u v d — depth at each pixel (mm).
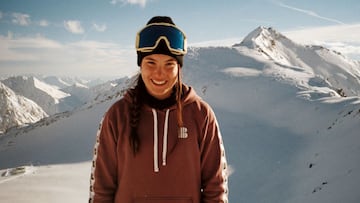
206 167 2627
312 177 14922
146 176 2441
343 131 20188
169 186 2451
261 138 25797
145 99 2463
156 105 2449
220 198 2596
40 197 14344
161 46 2299
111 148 2553
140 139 2434
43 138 32656
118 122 2510
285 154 21531
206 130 2570
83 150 26141
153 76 2352
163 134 2447
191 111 2533
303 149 21953
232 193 15641
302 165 17984
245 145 23875
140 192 2453
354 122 20188
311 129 26672
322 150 18797
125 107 2523
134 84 2580
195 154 2510
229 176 17781
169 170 2443
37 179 17484
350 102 28734
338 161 14797
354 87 152000
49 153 26766
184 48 2428
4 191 15281
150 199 2455
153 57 2328
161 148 2441
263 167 19094
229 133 27516
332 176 13289
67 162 22656
